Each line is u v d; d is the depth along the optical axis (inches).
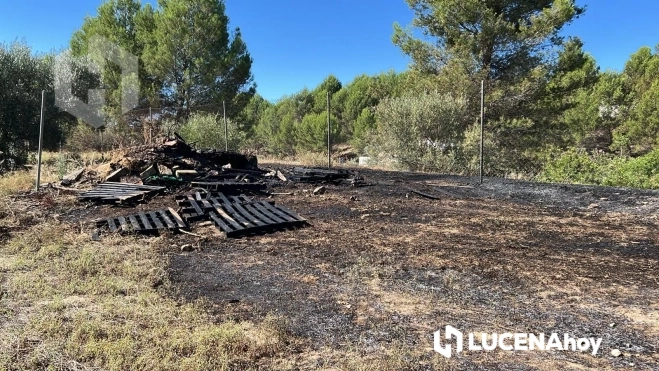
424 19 684.1
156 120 788.0
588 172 458.3
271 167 537.3
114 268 167.0
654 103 933.8
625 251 198.1
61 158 433.1
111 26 863.1
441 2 625.9
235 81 877.8
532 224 252.1
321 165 621.6
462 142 580.7
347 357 105.7
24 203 277.0
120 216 253.1
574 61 634.2
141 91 805.2
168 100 856.9
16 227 223.6
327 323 124.6
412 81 715.4
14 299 134.1
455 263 181.0
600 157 514.9
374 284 157.1
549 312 133.5
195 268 173.6
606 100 1124.5
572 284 157.2
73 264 167.5
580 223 254.2
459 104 590.9
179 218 244.7
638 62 1179.3
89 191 312.0
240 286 154.2
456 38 649.0
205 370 98.3
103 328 115.6
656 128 931.3
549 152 593.0
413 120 579.2
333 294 147.3
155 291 146.3
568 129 701.9
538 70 610.2
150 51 806.5
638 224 250.2
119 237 212.7
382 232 234.2
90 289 144.9
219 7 840.9
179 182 346.6
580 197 328.2
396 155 589.0
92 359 102.2
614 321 127.2
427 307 136.9
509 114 660.1
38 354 101.7
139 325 119.4
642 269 173.2
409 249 201.3
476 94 632.4
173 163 374.9
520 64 637.9
